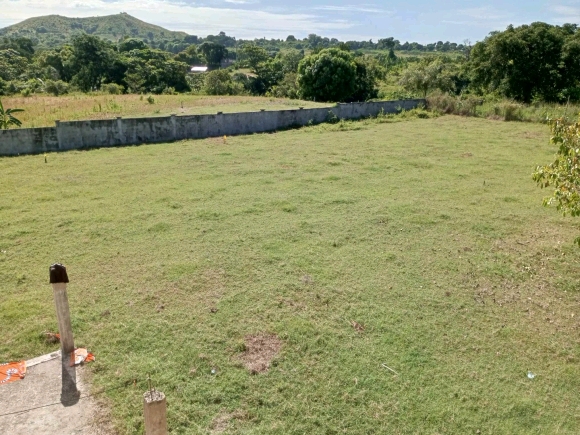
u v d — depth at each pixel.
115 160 13.15
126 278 6.33
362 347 4.94
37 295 5.84
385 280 6.46
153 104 23.97
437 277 6.62
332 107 20.53
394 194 10.41
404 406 4.12
